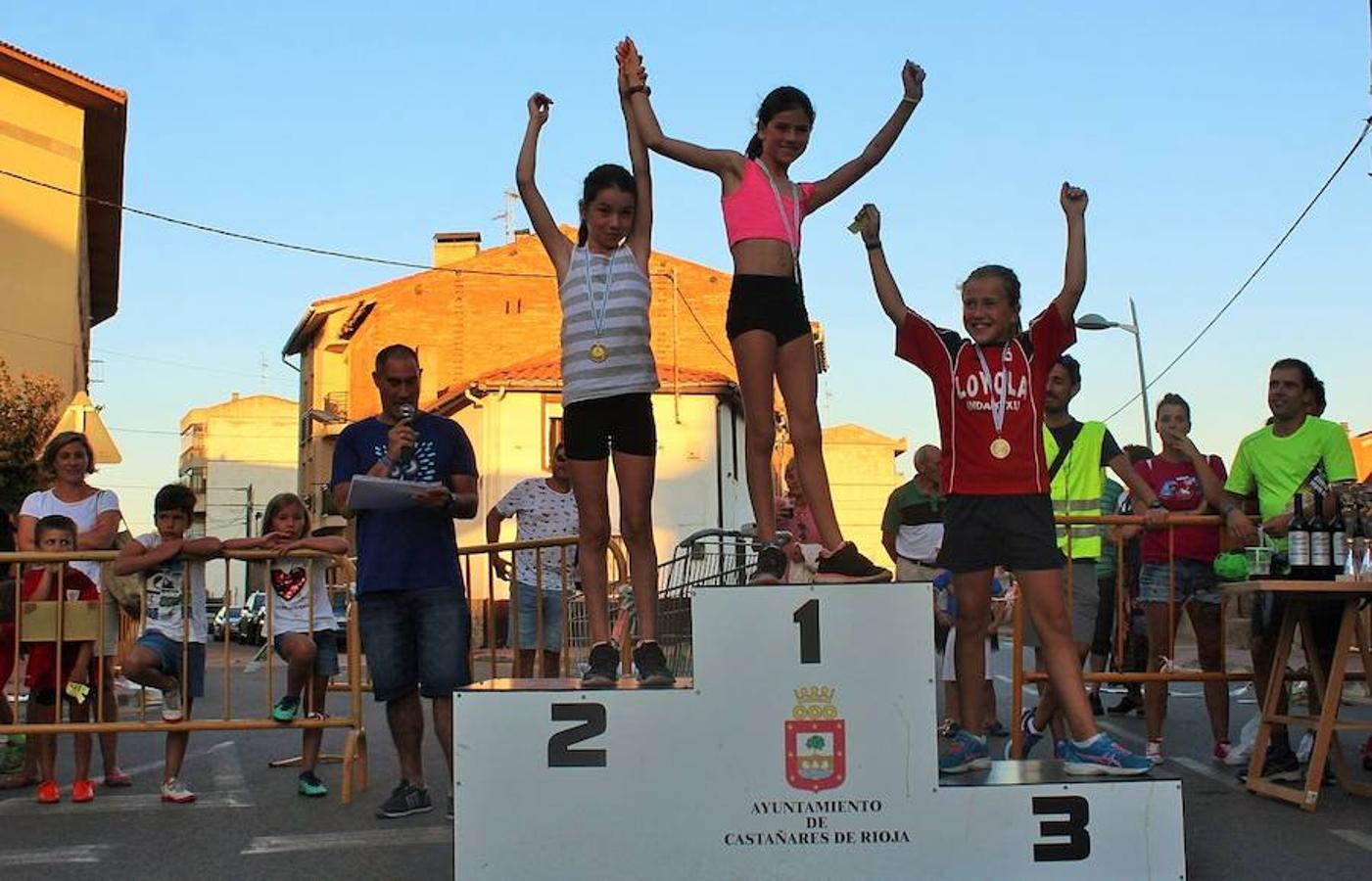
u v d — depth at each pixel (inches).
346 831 259.8
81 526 317.7
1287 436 296.0
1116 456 321.4
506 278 1736.0
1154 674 307.0
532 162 239.9
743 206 222.8
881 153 234.8
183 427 3678.6
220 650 1409.9
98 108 1192.8
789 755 195.5
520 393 1401.3
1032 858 195.6
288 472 3572.8
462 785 196.4
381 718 469.7
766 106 223.1
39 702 302.2
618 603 293.7
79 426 558.3
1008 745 370.0
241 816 276.8
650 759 195.8
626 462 222.4
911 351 231.9
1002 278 225.5
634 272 227.0
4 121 1115.3
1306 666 318.0
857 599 196.9
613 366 222.2
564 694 196.9
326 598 313.3
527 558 384.2
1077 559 314.2
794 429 220.4
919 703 196.2
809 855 195.0
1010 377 224.7
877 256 236.4
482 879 195.5
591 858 195.3
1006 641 740.7
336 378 2105.1
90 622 297.1
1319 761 268.5
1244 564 291.9
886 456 2628.0
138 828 265.6
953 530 224.5
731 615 196.5
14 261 1118.4
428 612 268.7
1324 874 219.6
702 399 1412.4
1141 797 197.5
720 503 1397.6
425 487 259.4
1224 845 239.9
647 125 228.8
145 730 290.2
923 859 195.2
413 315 1755.7
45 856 241.4
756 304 219.3
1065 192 230.2
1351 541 273.6
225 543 293.7
